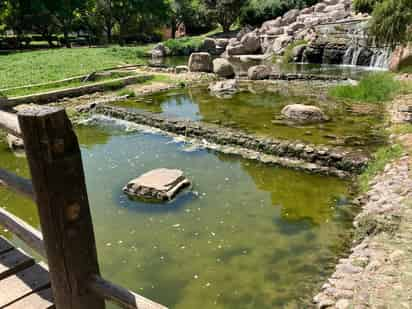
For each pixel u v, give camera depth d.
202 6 39.88
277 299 4.06
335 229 5.37
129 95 14.53
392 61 16.81
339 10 28.64
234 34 36.59
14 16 35.06
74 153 1.72
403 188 5.68
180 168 7.79
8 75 17.31
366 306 3.41
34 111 1.63
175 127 10.11
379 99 12.30
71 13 36.62
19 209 6.31
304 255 4.80
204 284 4.36
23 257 2.70
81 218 1.80
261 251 4.95
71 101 13.86
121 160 8.34
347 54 22.17
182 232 5.46
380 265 3.99
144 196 6.49
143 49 31.92
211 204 6.25
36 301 2.28
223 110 11.82
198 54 19.59
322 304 3.67
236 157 8.27
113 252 5.04
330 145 8.12
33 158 1.67
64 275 1.84
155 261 4.83
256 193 6.64
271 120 10.41
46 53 26.03
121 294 1.80
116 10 38.53
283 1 35.19
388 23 11.01
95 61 22.41
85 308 1.91
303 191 6.64
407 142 7.73
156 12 39.56
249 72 17.73
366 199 5.96
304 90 14.70
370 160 7.14
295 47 24.47
